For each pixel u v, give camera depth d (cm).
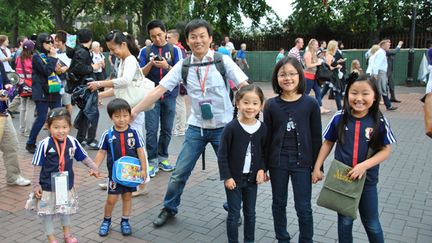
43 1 2864
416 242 362
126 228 385
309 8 2209
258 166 329
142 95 461
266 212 432
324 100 1324
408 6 1941
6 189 507
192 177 550
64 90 754
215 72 370
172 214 411
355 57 1861
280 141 317
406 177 538
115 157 381
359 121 295
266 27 2428
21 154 673
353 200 287
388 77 1224
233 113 388
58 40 773
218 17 2278
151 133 547
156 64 521
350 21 2109
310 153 318
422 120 940
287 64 309
